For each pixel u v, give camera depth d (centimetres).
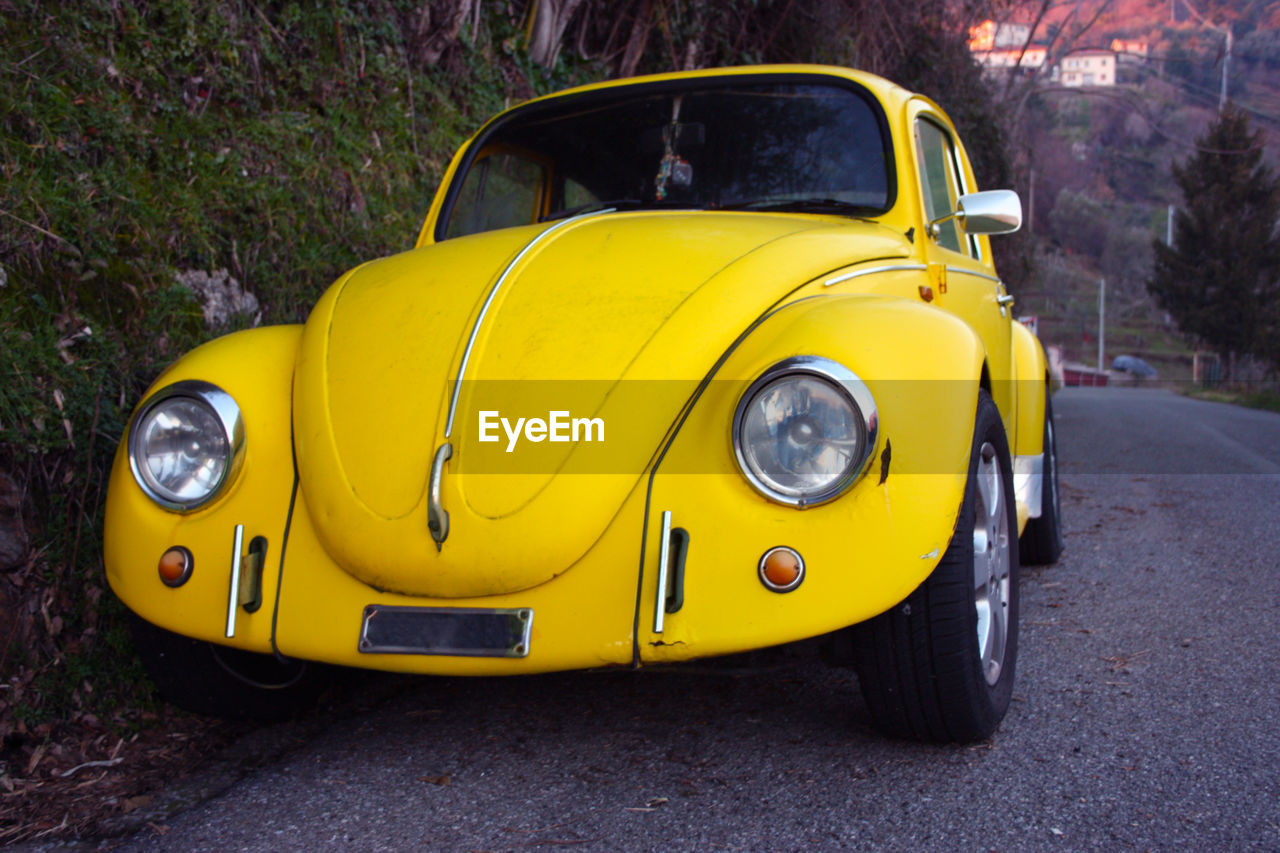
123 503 231
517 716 268
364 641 211
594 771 231
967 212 317
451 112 648
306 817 212
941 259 325
